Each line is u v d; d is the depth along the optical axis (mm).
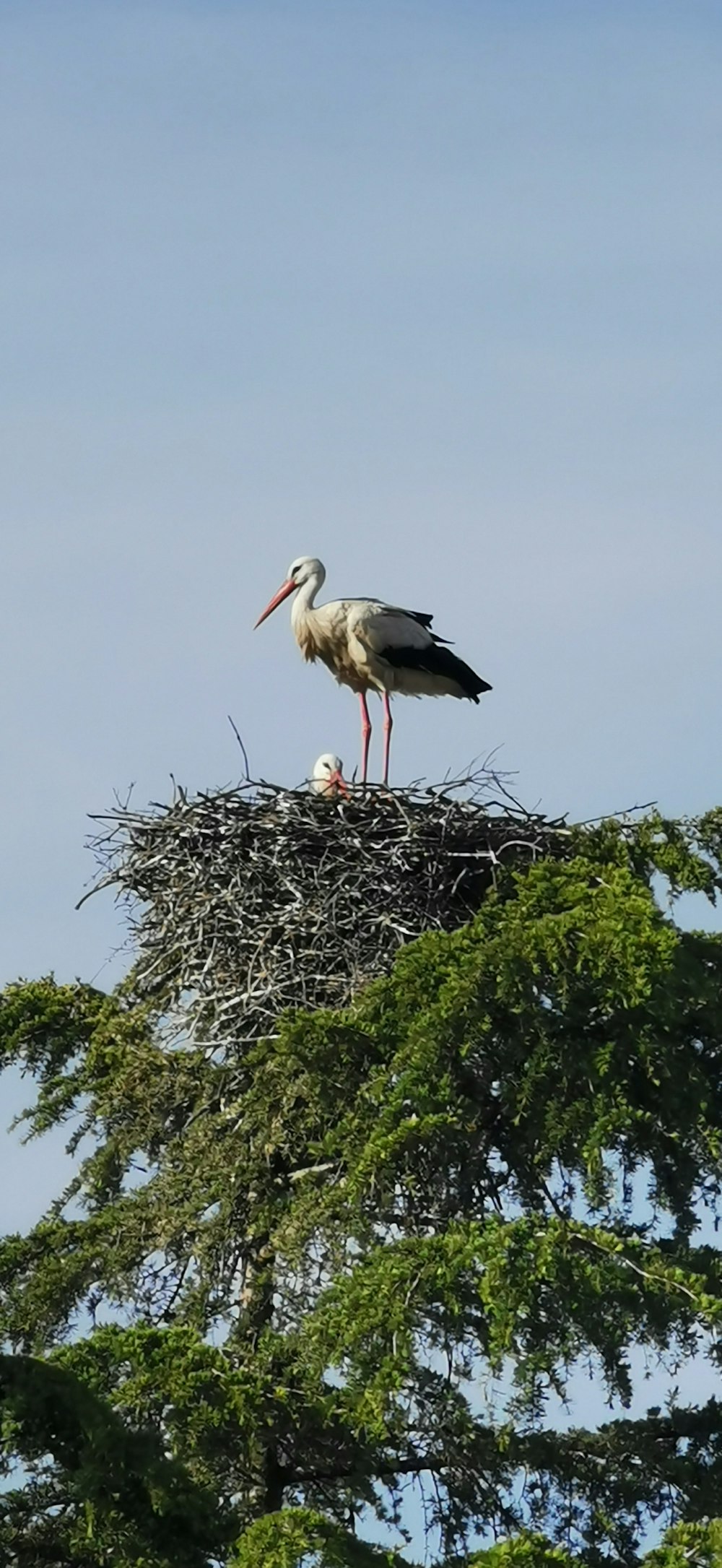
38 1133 19953
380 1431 14945
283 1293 17172
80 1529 15305
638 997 16656
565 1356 15492
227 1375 15492
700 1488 16688
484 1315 15867
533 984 17172
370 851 19875
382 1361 15258
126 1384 15359
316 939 19594
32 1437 14680
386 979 17469
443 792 20250
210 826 20156
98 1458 14445
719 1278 16672
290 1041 17281
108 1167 19484
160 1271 18656
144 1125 19438
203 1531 14586
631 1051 17188
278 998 19344
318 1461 16578
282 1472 16734
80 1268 18109
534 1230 15609
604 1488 16797
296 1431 16047
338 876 19750
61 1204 19625
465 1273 15539
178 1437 15352
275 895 19953
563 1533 16766
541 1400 15891
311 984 19469
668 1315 15484
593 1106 17062
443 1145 17094
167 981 20562
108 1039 20250
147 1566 14438
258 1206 17953
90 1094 20219
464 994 16859
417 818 19969
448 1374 16562
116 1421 14648
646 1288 15422
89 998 20828
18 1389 14570
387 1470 16797
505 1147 17953
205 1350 15586
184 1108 19812
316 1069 17438
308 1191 17500
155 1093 19484
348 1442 16391
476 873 20047
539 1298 15422
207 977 19875
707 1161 17875
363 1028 17328
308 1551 14148
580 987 17125
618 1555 16719
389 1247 15875
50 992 20969
